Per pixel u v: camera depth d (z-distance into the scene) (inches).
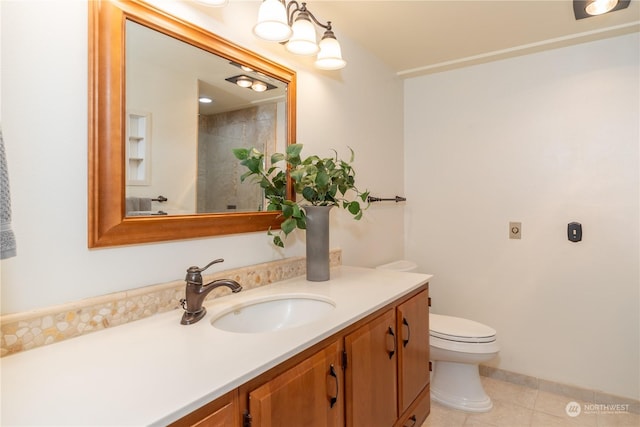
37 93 35.8
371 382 50.4
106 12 40.7
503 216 96.5
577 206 87.0
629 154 81.1
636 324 80.7
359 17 74.8
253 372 30.8
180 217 48.5
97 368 30.8
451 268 104.3
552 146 89.8
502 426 75.0
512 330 95.4
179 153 49.3
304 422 37.6
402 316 59.6
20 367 31.0
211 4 46.6
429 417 78.4
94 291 40.1
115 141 41.4
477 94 100.0
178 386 27.8
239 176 58.0
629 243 81.4
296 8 62.1
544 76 90.6
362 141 90.4
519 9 71.6
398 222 108.8
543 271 91.3
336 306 49.6
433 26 78.7
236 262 57.5
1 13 33.5
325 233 64.4
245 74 59.1
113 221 41.1
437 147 106.3
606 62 83.4
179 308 47.6
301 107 70.8
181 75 49.4
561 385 88.4
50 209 36.7
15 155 34.4
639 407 80.0
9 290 34.1
